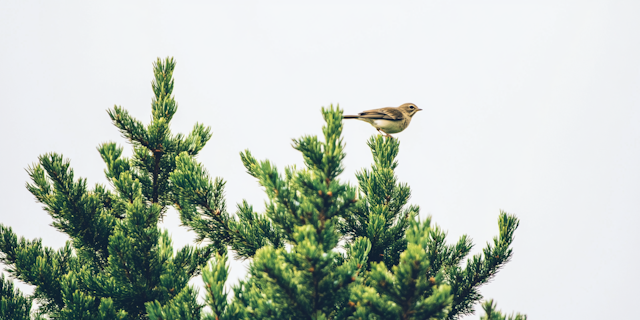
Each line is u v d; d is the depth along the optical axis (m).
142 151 13.54
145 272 10.42
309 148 7.41
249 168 12.00
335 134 7.43
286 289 7.27
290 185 7.98
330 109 7.51
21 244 11.71
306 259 6.95
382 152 12.88
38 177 11.59
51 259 12.07
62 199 11.08
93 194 11.55
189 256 11.92
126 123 13.24
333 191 7.34
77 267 12.04
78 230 11.30
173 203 13.03
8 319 10.66
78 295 9.63
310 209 7.38
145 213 10.66
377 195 12.48
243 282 8.77
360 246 10.27
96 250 11.76
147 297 10.56
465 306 11.36
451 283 11.22
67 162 11.34
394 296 7.08
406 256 6.84
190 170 11.36
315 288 7.27
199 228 11.73
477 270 11.27
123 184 11.27
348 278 7.32
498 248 11.22
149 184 13.50
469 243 11.91
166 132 13.51
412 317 7.14
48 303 11.48
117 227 10.70
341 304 9.09
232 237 11.64
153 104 13.92
